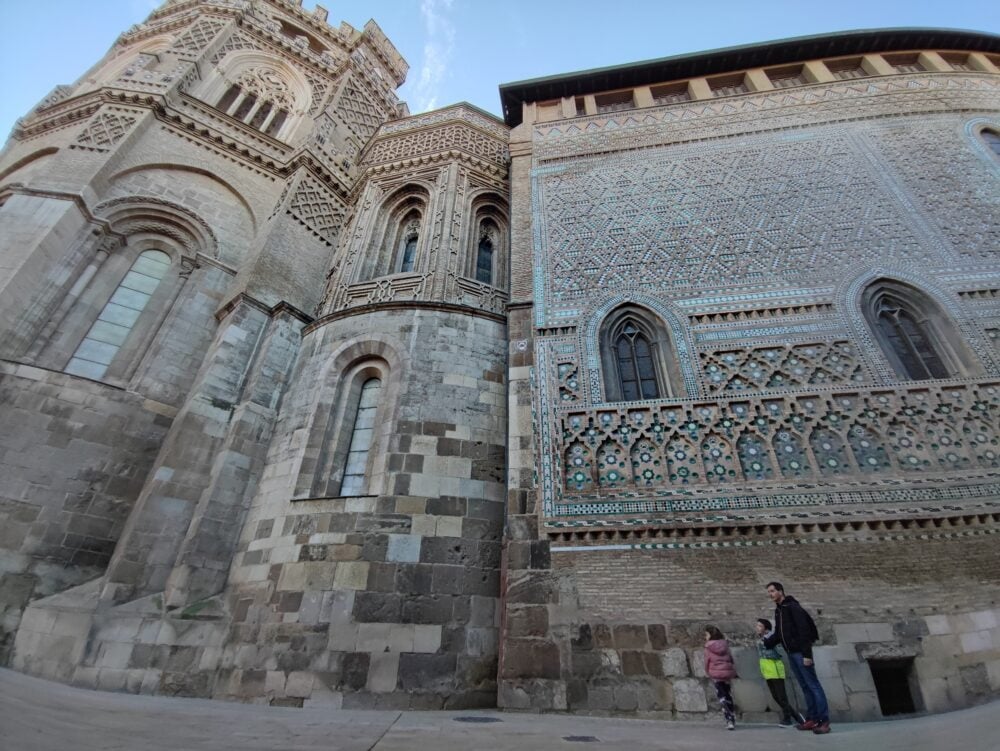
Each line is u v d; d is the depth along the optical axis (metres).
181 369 13.22
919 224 11.23
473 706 7.99
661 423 9.22
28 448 10.53
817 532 7.77
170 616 9.15
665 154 13.81
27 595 9.57
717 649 6.42
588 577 7.80
